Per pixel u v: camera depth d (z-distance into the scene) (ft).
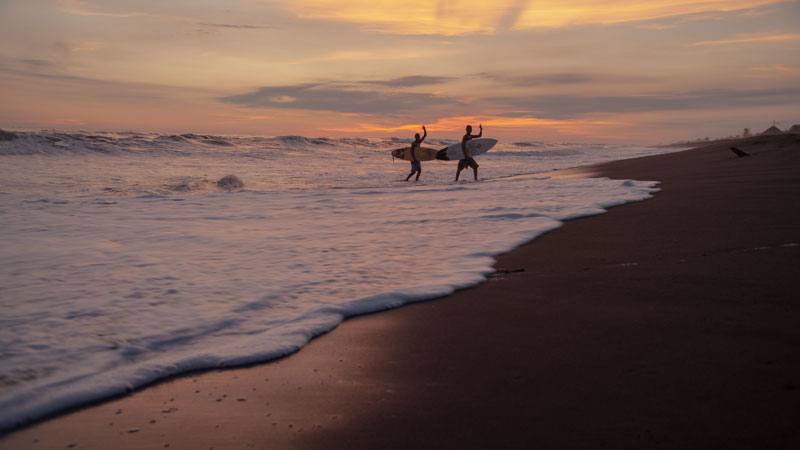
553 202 27.53
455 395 6.64
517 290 11.47
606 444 5.25
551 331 8.76
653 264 12.77
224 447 5.64
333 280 12.99
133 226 21.65
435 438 5.63
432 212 25.50
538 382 6.84
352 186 44.93
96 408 6.66
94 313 10.42
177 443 5.76
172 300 11.33
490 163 87.71
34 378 7.45
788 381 6.31
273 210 27.04
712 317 8.70
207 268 14.33
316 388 7.08
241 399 6.82
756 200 22.43
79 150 72.49
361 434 5.81
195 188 39.04
